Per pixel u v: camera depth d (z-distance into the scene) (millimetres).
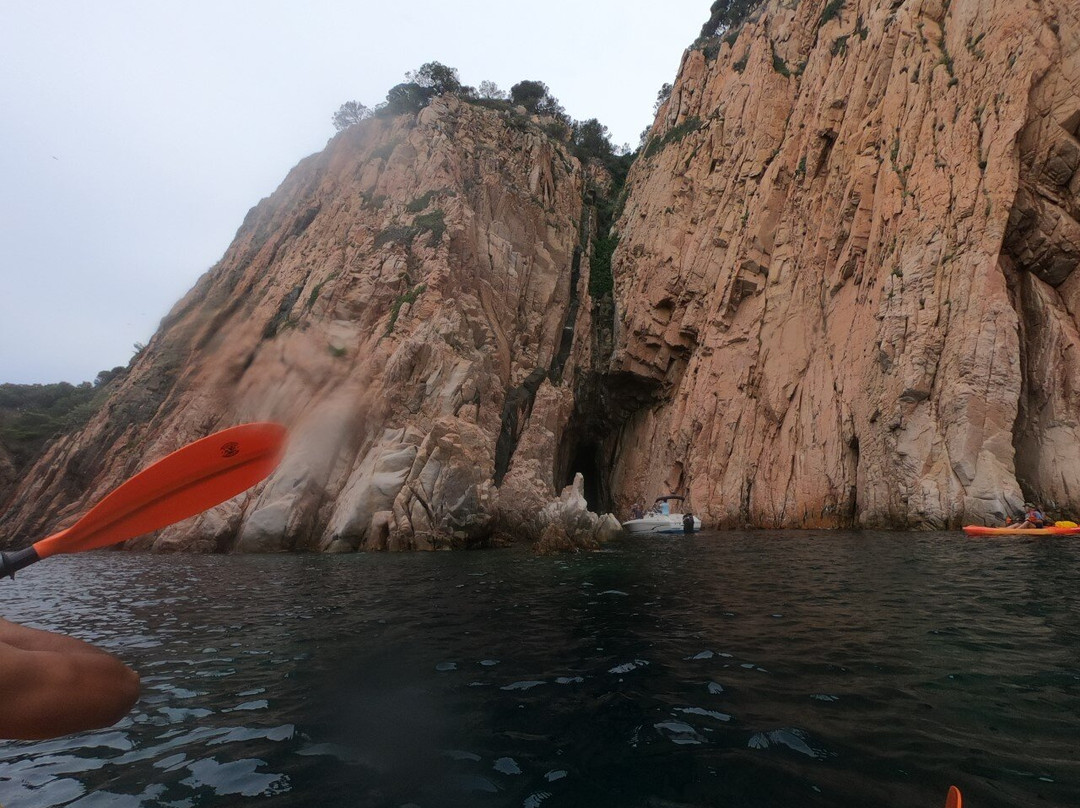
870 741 3432
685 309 38562
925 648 5320
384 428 22969
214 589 11258
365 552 19125
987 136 23797
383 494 20516
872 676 4605
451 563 14812
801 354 29781
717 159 40594
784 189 34094
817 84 34094
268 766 3352
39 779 3291
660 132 50062
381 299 29016
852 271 28156
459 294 30359
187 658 5941
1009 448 20281
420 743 3617
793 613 7098
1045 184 23156
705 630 6379
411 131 42156
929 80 26984
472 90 51031
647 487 37500
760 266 33531
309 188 43719
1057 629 5867
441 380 24781
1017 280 23375
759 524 27906
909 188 25906
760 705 4066
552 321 39312
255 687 4879
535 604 8391
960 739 3414
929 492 21016
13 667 1041
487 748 3510
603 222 51406
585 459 48469
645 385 41531
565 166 49844
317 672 5234
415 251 31359
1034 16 23594
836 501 25312
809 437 27391
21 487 37281
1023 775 2965
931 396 22391
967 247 22922
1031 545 14016
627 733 3670
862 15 33000
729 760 3246
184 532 22047
